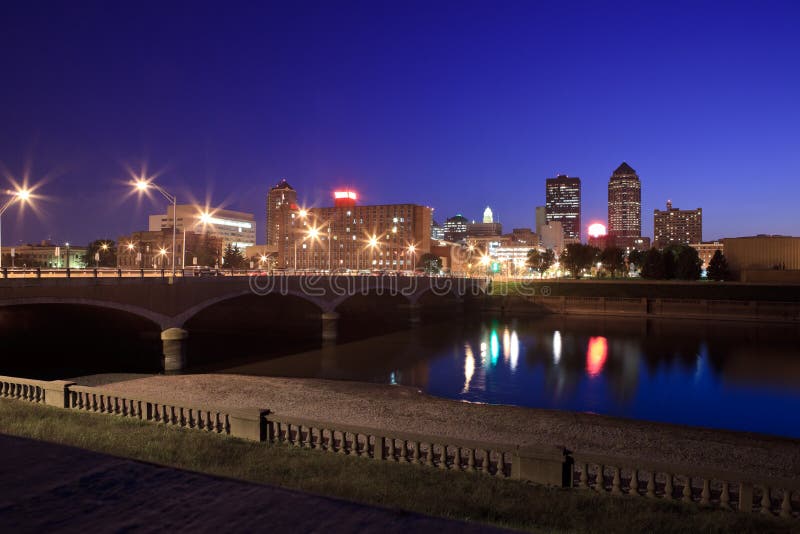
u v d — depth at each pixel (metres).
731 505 13.33
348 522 5.65
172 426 18.83
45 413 19.75
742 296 126.25
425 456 16.91
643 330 97.00
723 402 44.50
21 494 6.39
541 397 45.19
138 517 5.78
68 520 5.70
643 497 13.71
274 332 87.81
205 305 53.66
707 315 119.00
